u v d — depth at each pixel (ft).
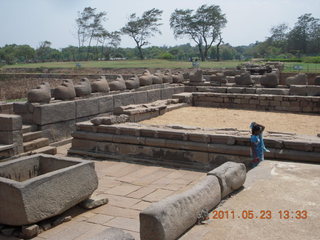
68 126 43.50
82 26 256.52
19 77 125.29
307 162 28.91
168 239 14.19
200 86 68.23
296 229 15.12
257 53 335.26
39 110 39.58
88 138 37.91
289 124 45.06
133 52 406.41
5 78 121.80
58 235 19.60
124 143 36.17
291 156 29.32
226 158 31.73
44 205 19.70
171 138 34.12
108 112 49.88
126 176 30.71
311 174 22.02
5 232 19.69
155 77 66.28
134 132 35.78
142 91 57.31
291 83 63.46
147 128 35.73
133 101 54.75
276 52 298.97
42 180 19.62
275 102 55.67
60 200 20.59
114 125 37.65
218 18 239.50
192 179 29.63
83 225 20.86
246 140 30.94
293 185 20.17
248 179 21.74
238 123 45.70
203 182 17.81
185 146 33.06
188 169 32.50
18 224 19.27
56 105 41.47
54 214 20.33
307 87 56.65
